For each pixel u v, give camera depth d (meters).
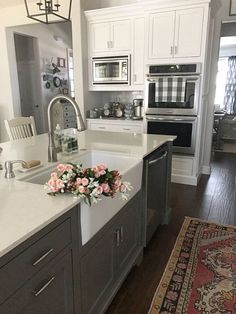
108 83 4.19
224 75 9.45
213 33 3.81
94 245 1.40
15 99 4.90
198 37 3.38
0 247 0.82
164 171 2.54
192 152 3.75
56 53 6.08
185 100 3.60
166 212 2.71
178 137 3.77
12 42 4.72
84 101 4.30
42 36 5.57
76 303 1.31
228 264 2.10
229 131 6.43
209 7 3.30
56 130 1.97
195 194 3.52
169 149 2.61
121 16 3.84
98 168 1.23
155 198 2.35
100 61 4.14
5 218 1.01
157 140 2.48
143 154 1.98
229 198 3.39
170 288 1.86
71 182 1.19
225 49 9.16
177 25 3.45
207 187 3.77
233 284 1.89
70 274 1.22
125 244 1.84
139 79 3.98
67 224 1.15
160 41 3.59
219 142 6.27
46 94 5.93
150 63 3.71
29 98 5.96
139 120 4.05
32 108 6.00
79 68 4.17
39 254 1.00
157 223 2.50
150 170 2.11
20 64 5.79
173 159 3.89
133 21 3.79
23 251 0.92
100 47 4.11
